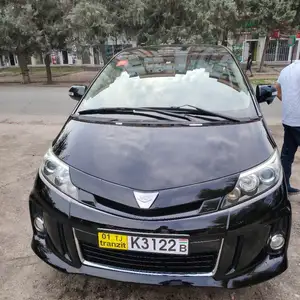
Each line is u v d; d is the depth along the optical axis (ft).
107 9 52.90
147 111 9.06
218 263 6.72
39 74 76.74
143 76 10.52
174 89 9.89
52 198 7.28
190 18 50.49
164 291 8.06
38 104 33.58
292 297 7.82
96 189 6.94
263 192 6.91
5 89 48.37
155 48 12.45
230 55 11.60
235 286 6.77
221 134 7.98
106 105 9.61
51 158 7.93
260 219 6.70
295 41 78.43
